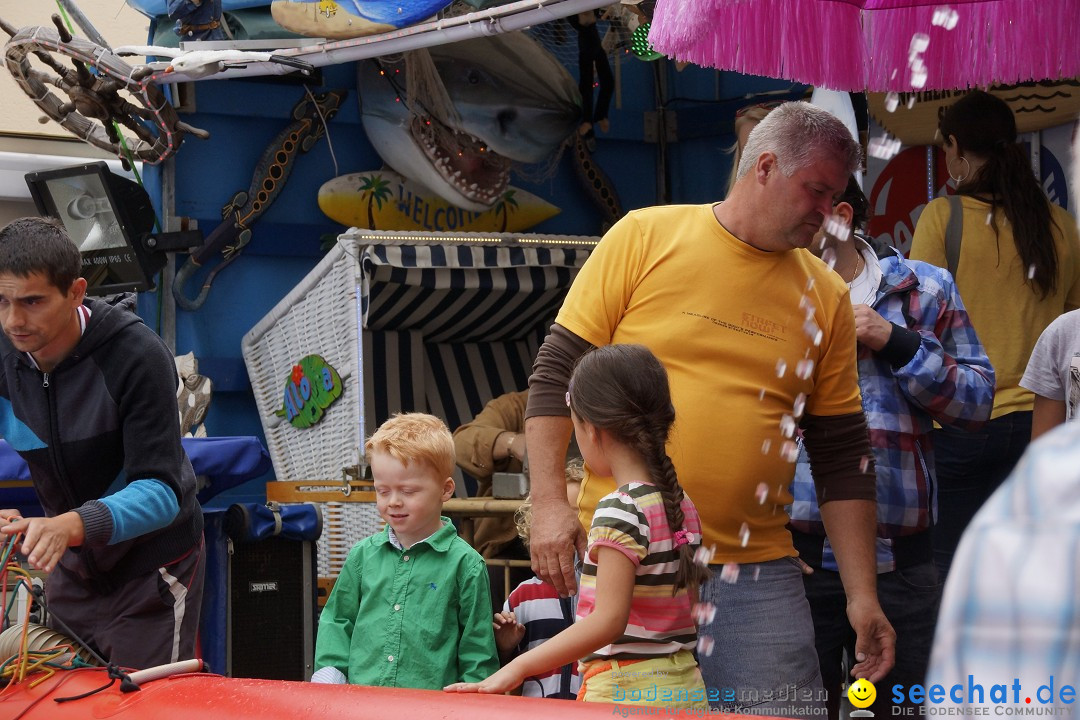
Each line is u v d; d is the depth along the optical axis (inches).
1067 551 50.6
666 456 168.7
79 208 446.9
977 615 52.5
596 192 516.4
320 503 386.3
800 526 233.1
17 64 413.1
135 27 552.1
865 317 231.5
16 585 190.2
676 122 525.0
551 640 155.6
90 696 160.1
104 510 198.4
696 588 167.6
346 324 392.8
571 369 190.4
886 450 232.8
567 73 477.4
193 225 471.2
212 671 299.9
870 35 242.7
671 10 220.4
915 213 429.7
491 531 355.9
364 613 235.1
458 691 145.6
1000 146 299.7
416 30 362.0
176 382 221.3
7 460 285.0
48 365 214.4
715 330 186.2
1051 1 240.1
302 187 485.4
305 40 401.4
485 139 463.5
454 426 466.6
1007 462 293.7
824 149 179.3
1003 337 295.0
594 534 161.9
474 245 410.0
